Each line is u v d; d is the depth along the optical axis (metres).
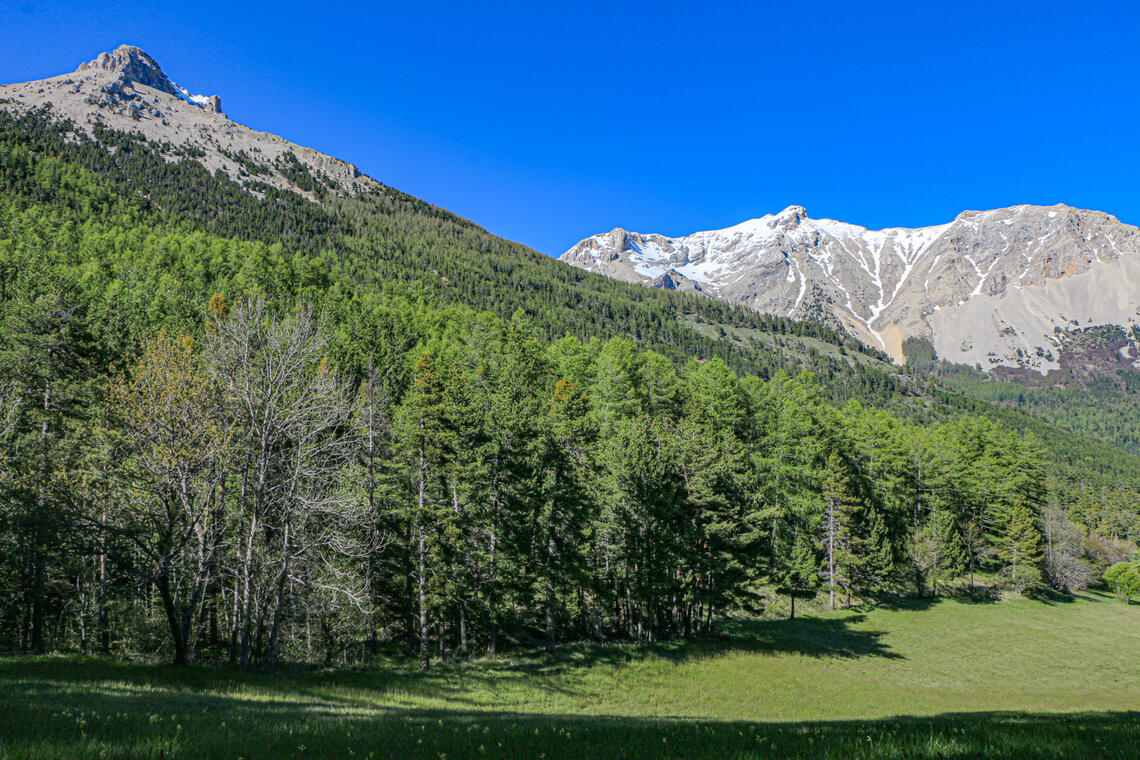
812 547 55.56
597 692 27.33
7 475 21.30
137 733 9.56
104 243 114.25
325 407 25.30
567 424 42.41
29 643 27.77
